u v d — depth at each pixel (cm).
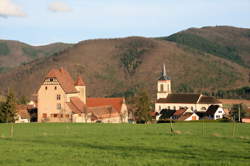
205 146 5062
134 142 5475
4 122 10956
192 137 6034
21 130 7900
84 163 3844
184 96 17788
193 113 14550
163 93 18350
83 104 12400
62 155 4312
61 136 6412
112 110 13388
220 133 6956
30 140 5847
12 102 11125
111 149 4816
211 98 17325
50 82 11844
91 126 8912
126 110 14250
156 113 16450
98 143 5400
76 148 4853
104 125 9281
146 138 5931
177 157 4212
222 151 4653
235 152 4575
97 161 3944
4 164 3834
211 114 14912
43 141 5700
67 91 11812
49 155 4309
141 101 13212
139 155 4334
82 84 13038
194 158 4153
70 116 11588
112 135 6506
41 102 11950
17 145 5141
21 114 12194
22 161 3981
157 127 8550
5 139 6003
